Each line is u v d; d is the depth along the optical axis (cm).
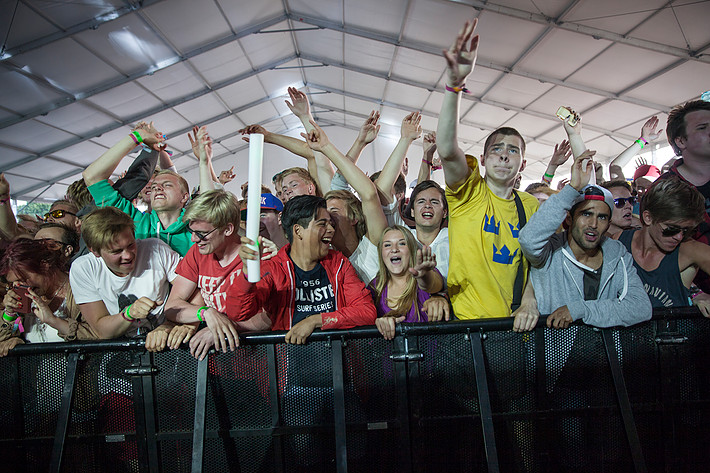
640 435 162
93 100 1072
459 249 189
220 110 1482
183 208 239
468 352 158
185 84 1200
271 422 157
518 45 876
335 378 155
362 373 157
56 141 1195
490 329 158
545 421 160
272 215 262
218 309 181
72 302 195
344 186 272
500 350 159
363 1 906
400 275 192
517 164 187
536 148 1438
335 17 1015
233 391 157
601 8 696
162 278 190
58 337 198
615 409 161
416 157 1883
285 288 176
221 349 156
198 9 901
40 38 798
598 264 172
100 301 178
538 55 888
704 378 165
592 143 1270
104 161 216
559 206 156
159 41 953
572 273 172
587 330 162
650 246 182
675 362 164
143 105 1212
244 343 156
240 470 157
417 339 156
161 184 230
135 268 184
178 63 1066
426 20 893
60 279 197
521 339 159
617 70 868
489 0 759
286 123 1880
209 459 157
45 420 160
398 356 155
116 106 1152
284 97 1600
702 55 739
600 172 383
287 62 1352
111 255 165
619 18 714
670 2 650
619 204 241
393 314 177
